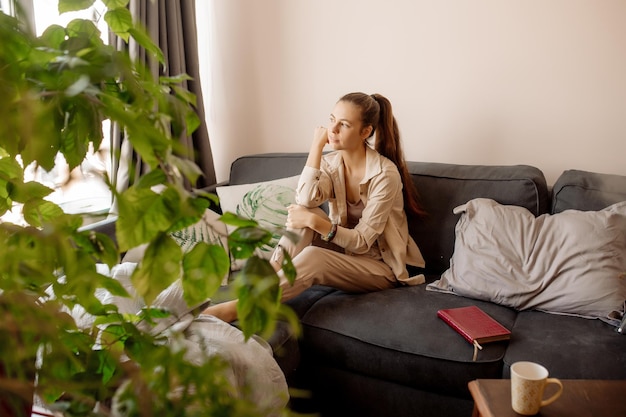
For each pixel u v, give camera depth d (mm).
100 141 508
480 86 2551
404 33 2621
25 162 504
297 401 2020
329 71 2791
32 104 388
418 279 2223
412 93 2668
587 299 1866
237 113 3014
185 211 425
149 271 461
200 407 439
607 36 2342
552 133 2492
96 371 501
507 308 2002
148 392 436
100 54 447
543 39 2426
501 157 2584
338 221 2344
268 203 2457
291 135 2939
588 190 2131
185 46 2705
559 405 1283
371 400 1905
